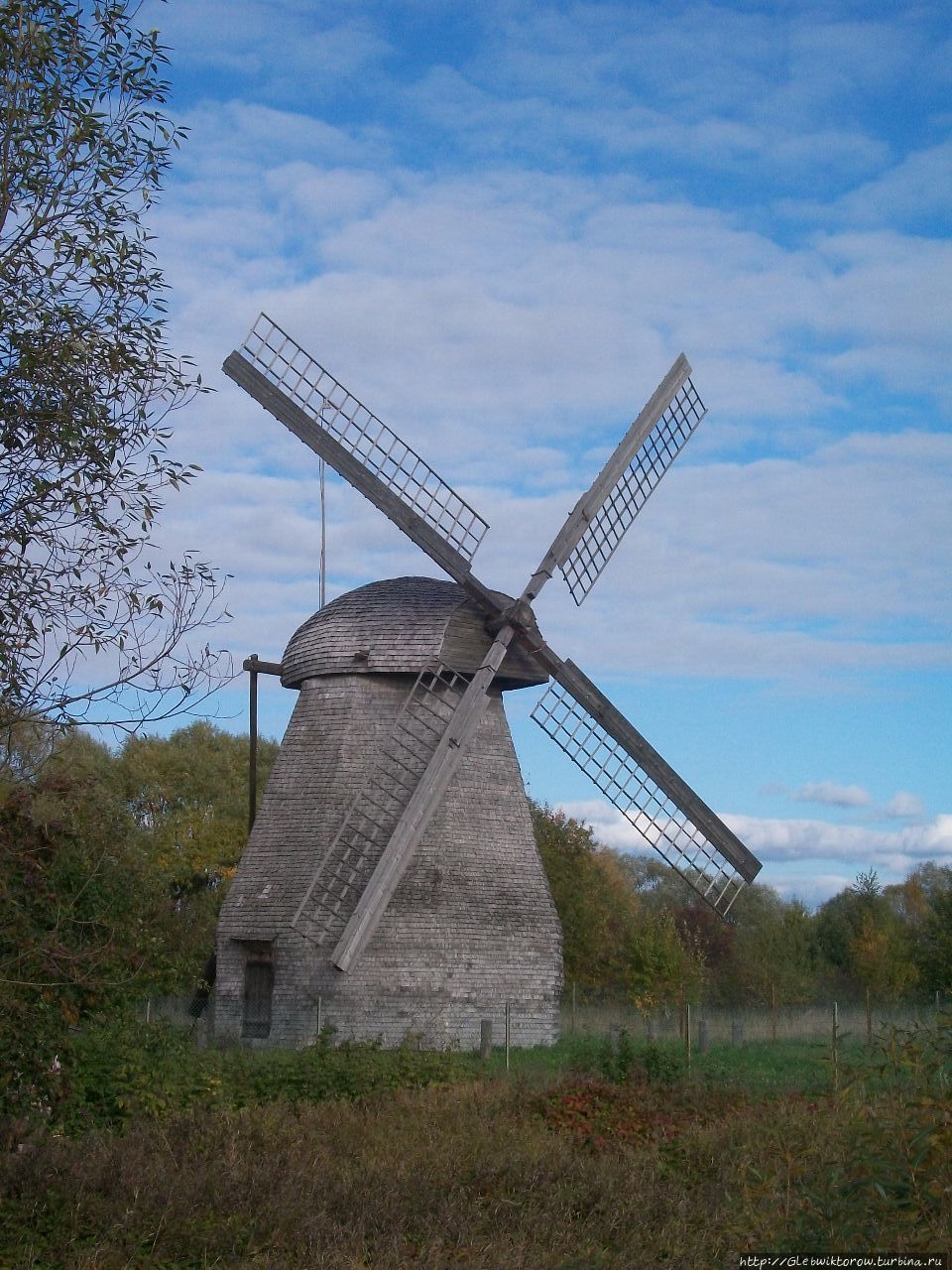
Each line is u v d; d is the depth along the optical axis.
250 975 30.98
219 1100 18.70
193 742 69.00
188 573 12.82
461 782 31.36
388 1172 14.19
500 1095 19.20
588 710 31.52
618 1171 14.51
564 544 30.84
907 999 47.75
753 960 52.97
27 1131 14.35
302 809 31.19
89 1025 18.00
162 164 12.92
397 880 27.08
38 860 14.09
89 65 12.65
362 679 31.55
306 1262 11.55
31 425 12.27
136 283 12.76
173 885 55.81
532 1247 12.04
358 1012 29.17
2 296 12.29
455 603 31.22
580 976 48.91
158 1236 12.18
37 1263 11.69
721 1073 21.86
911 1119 10.02
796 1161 11.64
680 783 32.19
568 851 51.09
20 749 13.62
